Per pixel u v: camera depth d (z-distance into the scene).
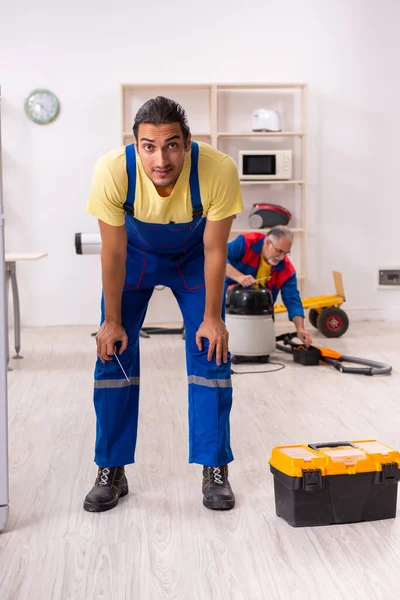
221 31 6.17
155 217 2.09
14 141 6.09
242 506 2.34
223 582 1.85
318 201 6.34
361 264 6.42
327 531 2.14
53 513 2.30
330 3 6.20
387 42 6.26
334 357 4.52
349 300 6.44
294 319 4.60
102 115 6.14
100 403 2.31
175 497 2.42
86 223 6.20
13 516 2.28
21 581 1.86
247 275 4.52
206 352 2.29
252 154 6.01
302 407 3.58
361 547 2.03
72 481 2.59
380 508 2.21
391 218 6.40
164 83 5.95
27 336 5.74
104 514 2.29
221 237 2.15
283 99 6.25
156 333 5.80
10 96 6.07
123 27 6.11
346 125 6.30
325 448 2.30
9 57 6.05
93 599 1.77
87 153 6.15
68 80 6.10
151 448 2.95
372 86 6.29
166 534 2.13
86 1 6.06
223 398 2.31
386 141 6.34
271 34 6.20
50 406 3.64
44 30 6.05
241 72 6.21
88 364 4.64
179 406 3.60
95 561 1.97
